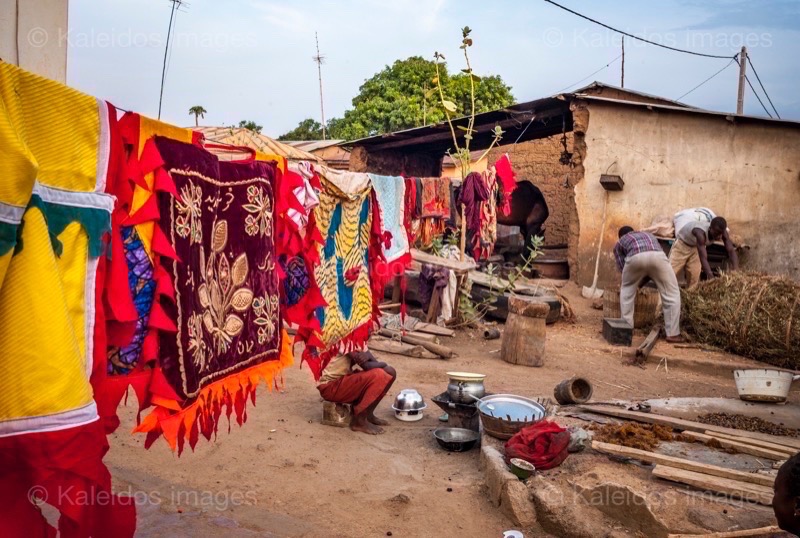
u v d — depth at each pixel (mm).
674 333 9133
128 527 2225
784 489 2254
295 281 4055
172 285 2637
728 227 11734
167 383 2621
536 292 10391
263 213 3412
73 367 1961
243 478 4449
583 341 9453
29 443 1862
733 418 5453
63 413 1916
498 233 16734
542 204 15961
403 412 5898
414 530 3904
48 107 2025
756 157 11500
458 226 9492
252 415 5773
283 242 3717
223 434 5250
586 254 12781
